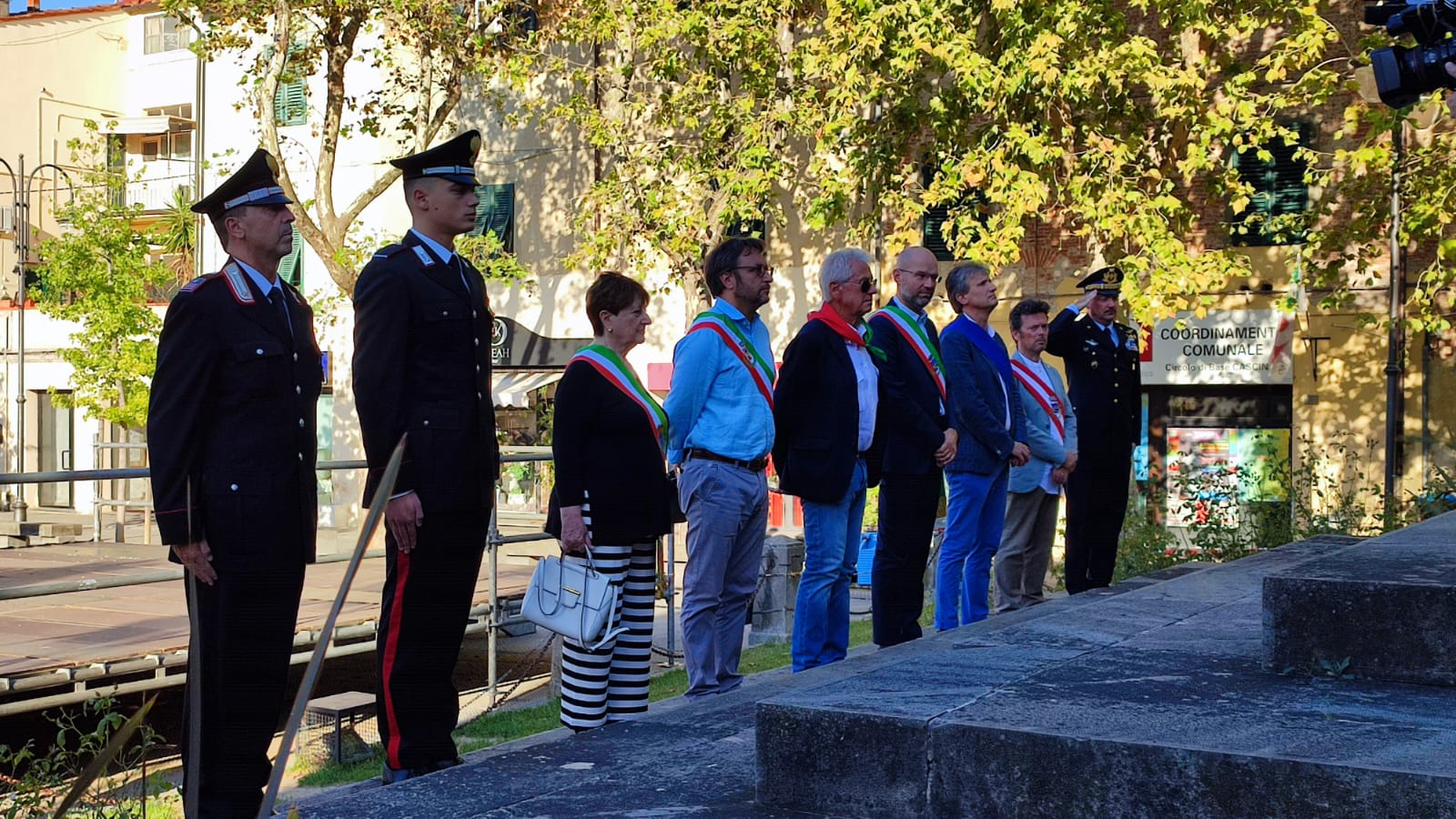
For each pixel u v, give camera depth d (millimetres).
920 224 23625
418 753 4801
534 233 27844
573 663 5559
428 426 4660
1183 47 18797
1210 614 5461
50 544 18453
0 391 36656
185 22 23750
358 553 1333
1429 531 5418
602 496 5562
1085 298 9242
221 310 4340
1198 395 22125
